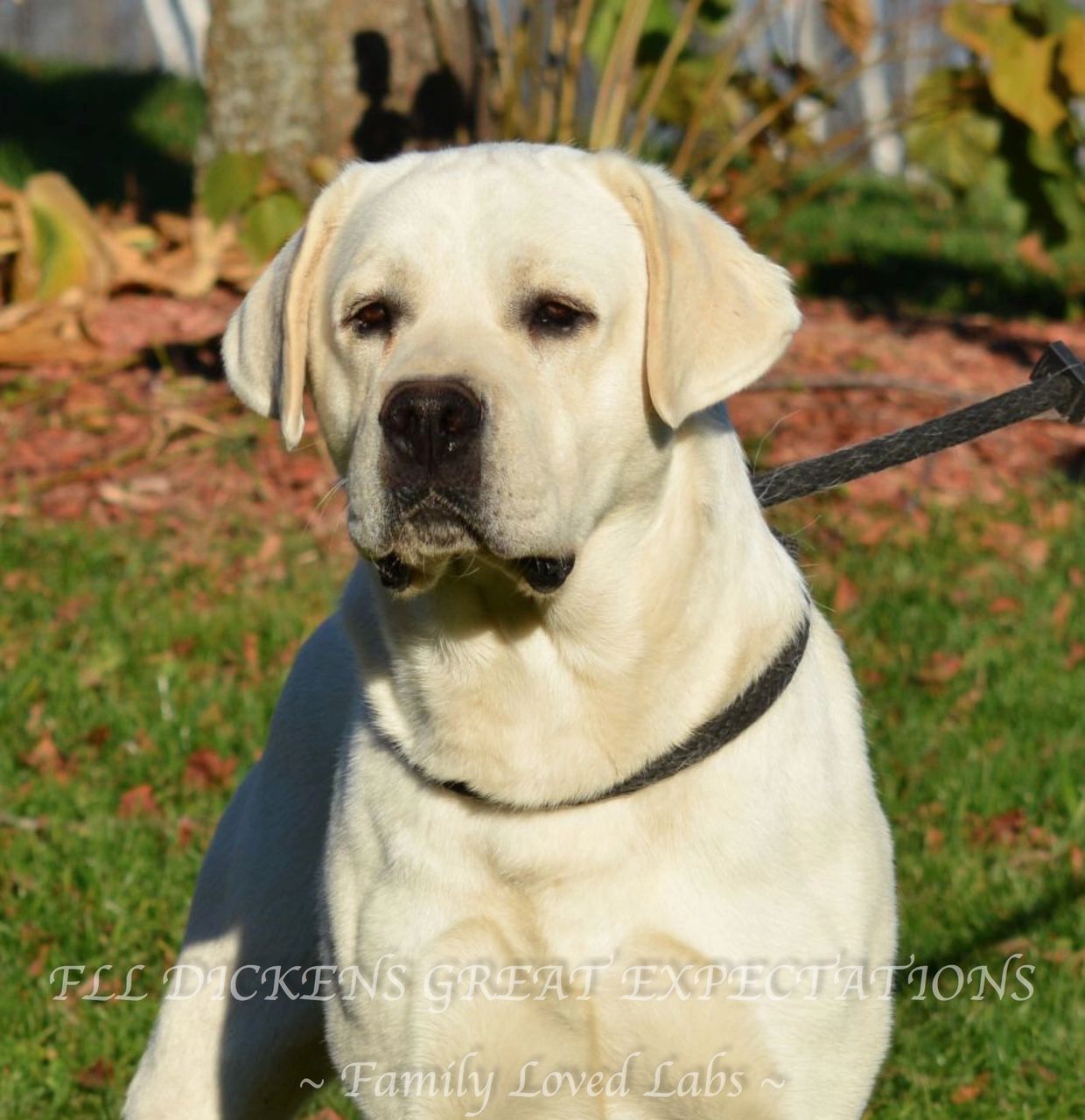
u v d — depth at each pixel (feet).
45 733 26.71
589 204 14.17
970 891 22.12
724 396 14.07
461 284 13.74
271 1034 16.71
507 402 13.16
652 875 13.79
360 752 14.76
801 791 14.06
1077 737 26.30
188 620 30.32
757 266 14.53
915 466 38.17
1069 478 38.37
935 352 45.75
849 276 56.18
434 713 14.06
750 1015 13.70
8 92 77.71
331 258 14.82
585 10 39.42
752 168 47.52
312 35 44.52
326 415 14.74
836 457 16.61
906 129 44.14
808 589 15.66
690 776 13.85
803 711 14.43
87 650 29.55
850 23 42.06
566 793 13.82
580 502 13.67
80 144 71.36
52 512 35.63
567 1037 14.03
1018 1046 19.24
